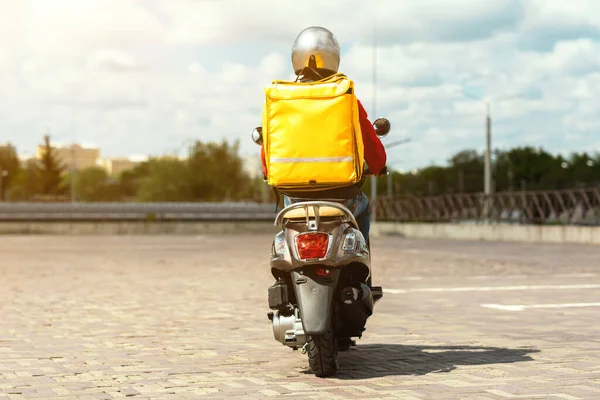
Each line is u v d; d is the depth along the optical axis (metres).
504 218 44.28
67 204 77.00
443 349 7.97
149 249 36.53
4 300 13.53
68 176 169.38
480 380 6.32
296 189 6.61
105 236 65.50
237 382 6.41
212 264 24.16
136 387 6.24
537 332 9.12
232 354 7.82
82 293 14.80
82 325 10.20
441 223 50.56
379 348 8.09
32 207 76.00
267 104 6.49
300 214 6.55
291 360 7.46
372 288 6.90
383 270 20.39
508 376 6.46
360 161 6.45
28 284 17.00
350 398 5.75
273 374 6.76
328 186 6.52
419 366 7.02
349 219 6.53
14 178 163.12
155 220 76.50
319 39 6.80
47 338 9.04
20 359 7.62
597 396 5.66
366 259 6.55
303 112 6.41
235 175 121.94
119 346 8.41
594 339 8.52
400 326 9.77
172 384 6.35
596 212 36.81
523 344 8.20
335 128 6.38
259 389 6.12
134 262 25.58
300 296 6.32
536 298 13.02
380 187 116.38
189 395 5.93
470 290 14.60
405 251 31.52
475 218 47.19
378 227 59.03
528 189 128.00
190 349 8.16
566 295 13.48
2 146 165.75
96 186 182.12
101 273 20.44
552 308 11.55
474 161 124.69
